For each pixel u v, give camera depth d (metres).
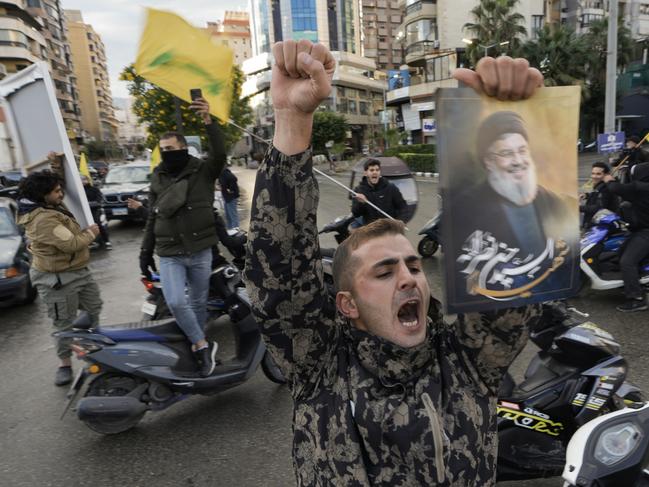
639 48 35.75
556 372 2.47
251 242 1.03
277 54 0.95
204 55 2.64
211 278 3.82
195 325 3.39
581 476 1.61
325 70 0.92
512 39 30.84
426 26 39.69
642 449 1.64
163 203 3.38
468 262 0.95
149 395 3.22
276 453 2.97
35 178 3.55
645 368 3.64
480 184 0.95
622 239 5.01
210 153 3.53
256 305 1.06
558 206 0.98
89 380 3.20
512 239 0.97
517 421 2.36
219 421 3.36
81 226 3.80
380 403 1.03
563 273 1.00
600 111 33.25
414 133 43.59
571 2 44.69
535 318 1.06
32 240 3.63
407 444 1.00
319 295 1.08
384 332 1.03
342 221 5.42
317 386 1.10
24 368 4.42
